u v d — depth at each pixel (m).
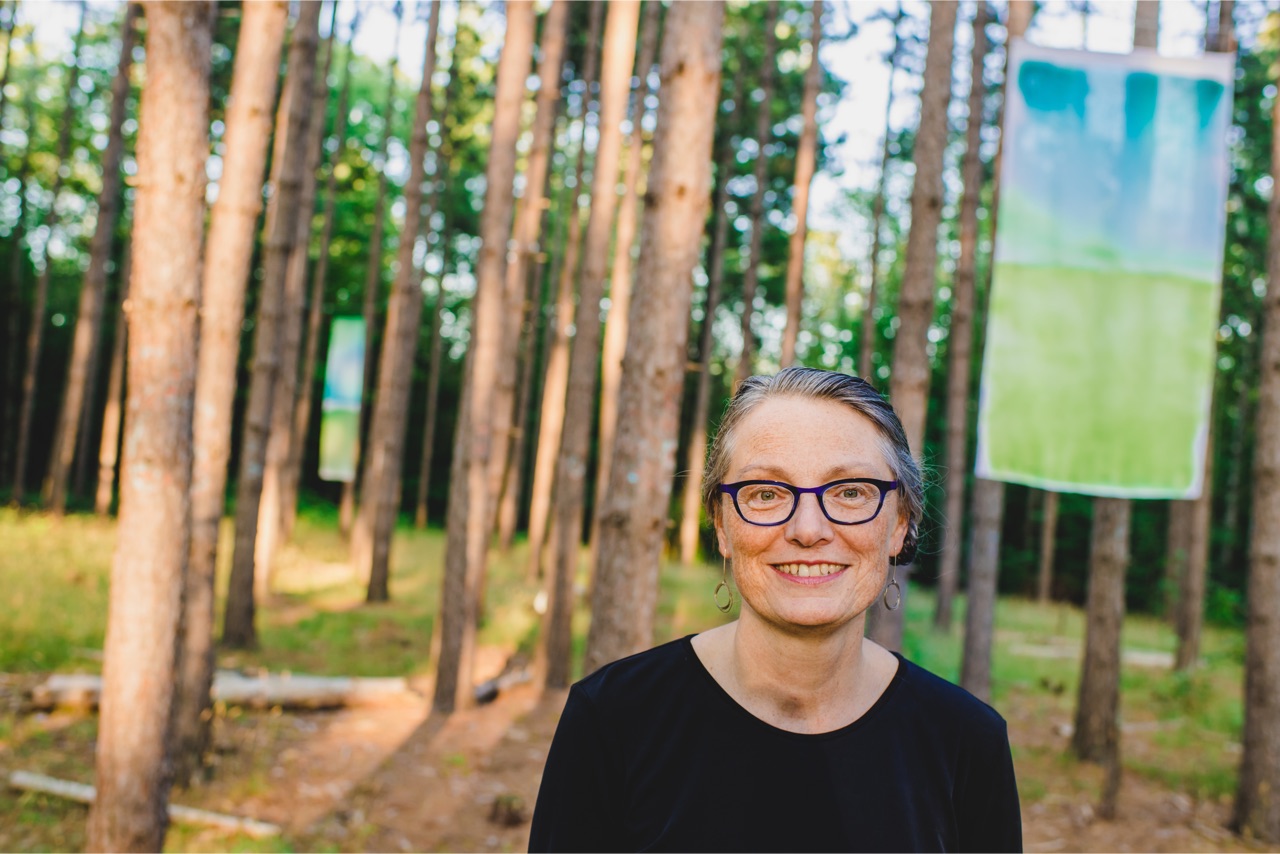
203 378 5.65
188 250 3.43
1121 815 6.37
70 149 21.84
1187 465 4.66
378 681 8.00
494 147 7.76
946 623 13.19
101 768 3.41
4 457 20.67
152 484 3.43
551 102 9.47
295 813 5.39
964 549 23.56
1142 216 4.68
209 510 5.70
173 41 3.33
